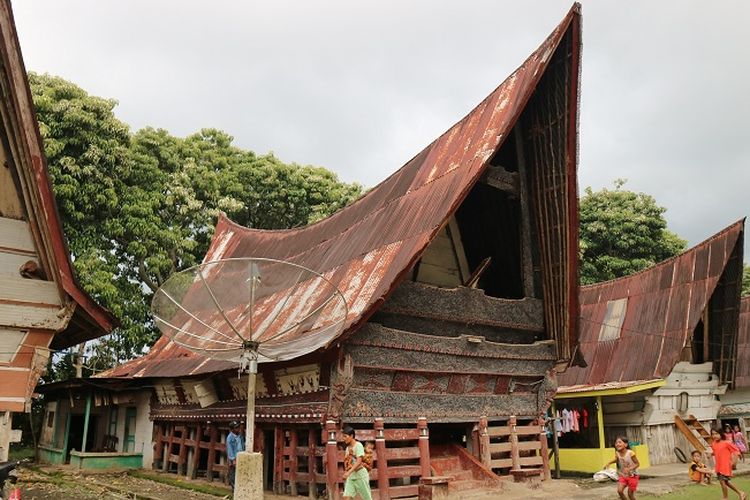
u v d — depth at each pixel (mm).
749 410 24859
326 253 16672
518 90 13617
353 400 12094
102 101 24797
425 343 13164
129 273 27688
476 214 17000
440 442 15586
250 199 32844
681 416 21688
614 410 20906
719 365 23406
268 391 14031
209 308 10719
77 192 23859
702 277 21953
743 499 12430
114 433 22062
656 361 20734
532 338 15820
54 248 9094
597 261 33594
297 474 12938
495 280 17344
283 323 13398
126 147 26000
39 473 18266
